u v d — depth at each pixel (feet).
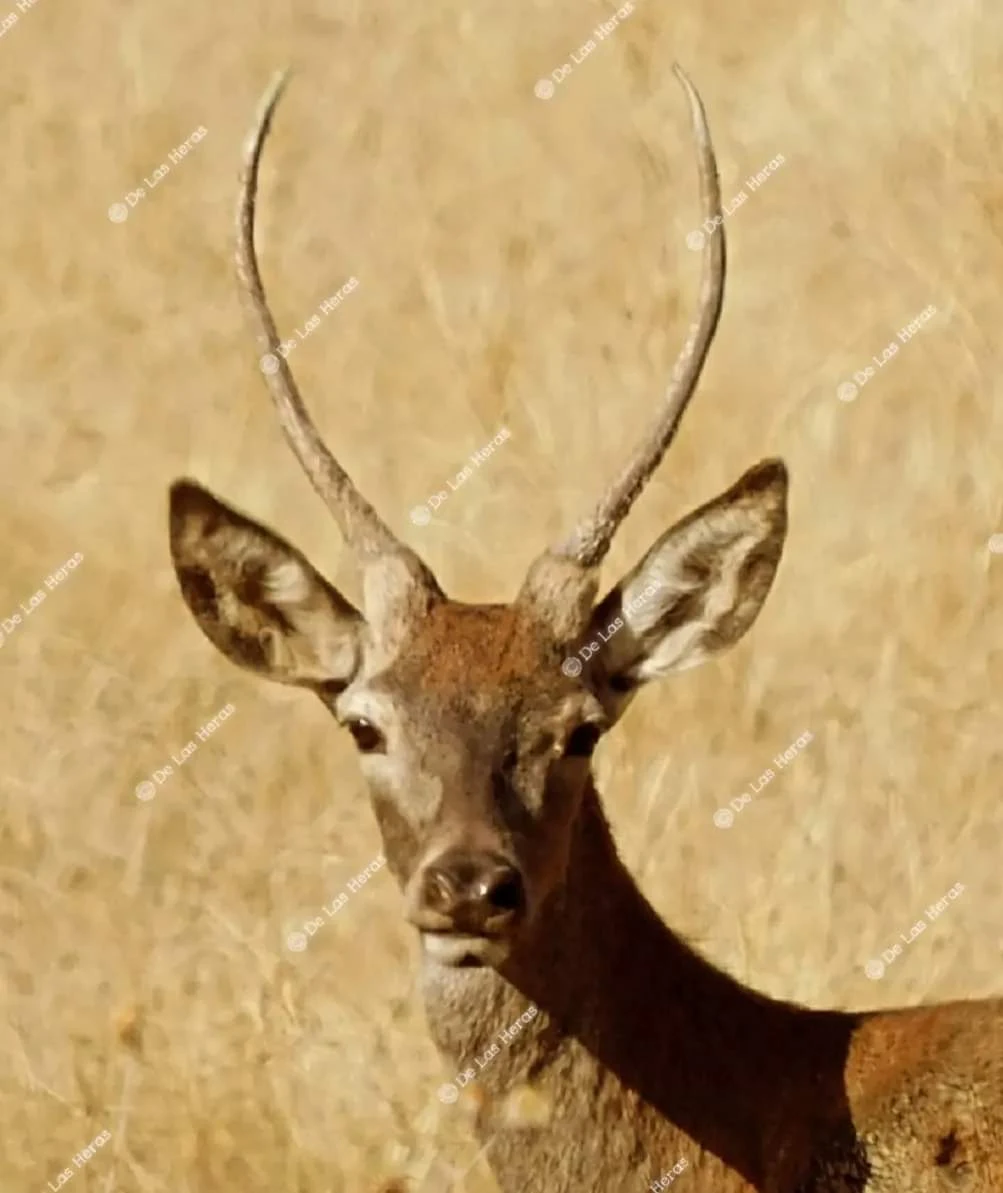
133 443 86.17
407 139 96.99
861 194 89.71
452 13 101.09
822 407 81.71
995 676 73.10
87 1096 61.72
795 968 64.85
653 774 69.15
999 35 92.99
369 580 50.26
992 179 88.38
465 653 48.91
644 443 50.88
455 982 48.52
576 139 95.66
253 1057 62.54
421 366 87.56
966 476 80.07
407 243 92.07
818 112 92.68
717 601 51.49
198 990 65.00
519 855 46.65
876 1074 49.24
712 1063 49.03
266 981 64.59
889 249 86.84
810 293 86.84
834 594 75.46
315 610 50.60
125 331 90.33
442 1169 59.41
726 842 68.18
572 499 80.53
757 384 83.82
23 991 65.41
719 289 51.55
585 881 48.62
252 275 51.88
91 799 70.69
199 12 102.53
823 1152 48.98
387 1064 62.64
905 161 89.86
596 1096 48.49
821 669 73.20
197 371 88.48
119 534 81.61
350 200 95.04
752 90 94.84
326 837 69.77
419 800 47.34
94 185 96.73
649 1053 48.75
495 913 45.42
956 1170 48.57
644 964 48.98
